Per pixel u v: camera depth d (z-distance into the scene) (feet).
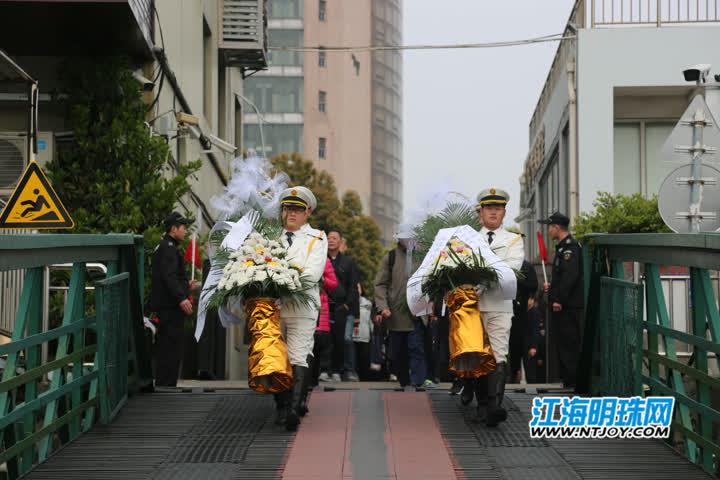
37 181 34.86
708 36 82.02
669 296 48.91
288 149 351.87
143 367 38.17
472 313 31.40
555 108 100.89
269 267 30.96
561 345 42.34
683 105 84.17
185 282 42.86
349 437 30.63
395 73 449.89
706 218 35.40
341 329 47.01
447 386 44.98
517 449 29.27
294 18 356.79
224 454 28.48
